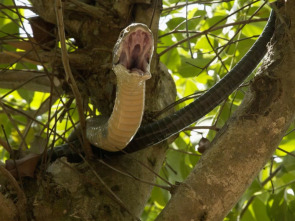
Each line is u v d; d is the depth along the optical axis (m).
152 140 4.11
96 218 3.79
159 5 4.54
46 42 4.97
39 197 3.90
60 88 5.63
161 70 4.87
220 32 6.29
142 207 4.06
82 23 4.71
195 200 3.13
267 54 3.58
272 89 3.38
